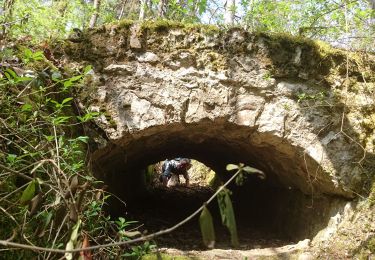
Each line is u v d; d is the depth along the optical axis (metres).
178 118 4.09
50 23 4.18
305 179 4.65
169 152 6.66
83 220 2.44
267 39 4.15
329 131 4.21
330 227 4.32
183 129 4.30
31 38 3.92
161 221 6.29
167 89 4.07
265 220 6.23
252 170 1.28
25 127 2.56
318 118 4.20
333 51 4.24
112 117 3.99
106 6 7.57
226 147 5.63
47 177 2.51
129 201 7.07
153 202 8.12
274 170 5.30
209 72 4.10
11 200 2.21
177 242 4.87
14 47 3.47
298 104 4.18
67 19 4.69
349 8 4.70
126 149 4.70
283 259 4.06
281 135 4.18
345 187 4.16
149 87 4.06
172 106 4.07
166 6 6.40
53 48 3.96
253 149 5.01
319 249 4.09
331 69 4.25
